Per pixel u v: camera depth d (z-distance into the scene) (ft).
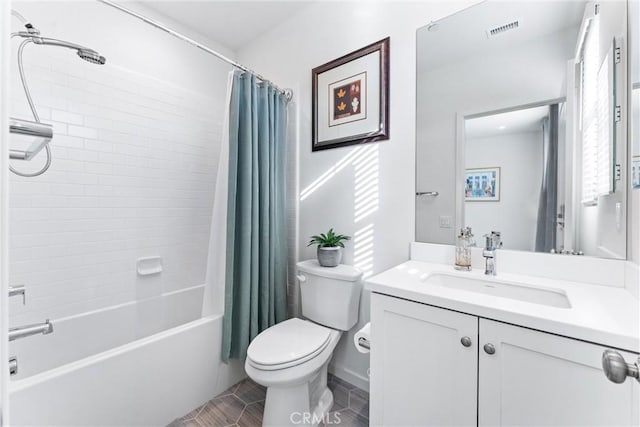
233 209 5.44
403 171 5.05
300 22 6.70
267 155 6.02
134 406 4.24
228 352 5.42
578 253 3.57
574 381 2.33
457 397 2.90
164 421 4.61
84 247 5.86
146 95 6.75
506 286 3.64
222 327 5.48
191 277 7.66
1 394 1.10
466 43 4.39
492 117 4.17
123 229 6.42
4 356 1.10
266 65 7.50
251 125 5.77
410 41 4.95
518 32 3.97
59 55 5.50
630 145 3.10
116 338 6.14
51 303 5.44
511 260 4.00
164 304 6.97
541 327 2.42
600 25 3.40
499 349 2.64
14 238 5.08
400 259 5.08
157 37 6.90
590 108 3.46
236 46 8.20
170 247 7.24
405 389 3.25
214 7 6.64
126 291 6.44
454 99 4.50
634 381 2.13
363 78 5.54
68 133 5.63
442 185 4.61
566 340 2.34
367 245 5.52
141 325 6.56
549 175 3.75
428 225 4.75
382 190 5.32
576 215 3.57
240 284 5.61
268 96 6.17
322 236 5.85
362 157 5.60
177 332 4.81
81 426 3.72
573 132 3.58
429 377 3.08
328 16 6.14
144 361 4.36
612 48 3.24
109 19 6.15
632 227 3.13
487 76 4.21
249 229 5.59
